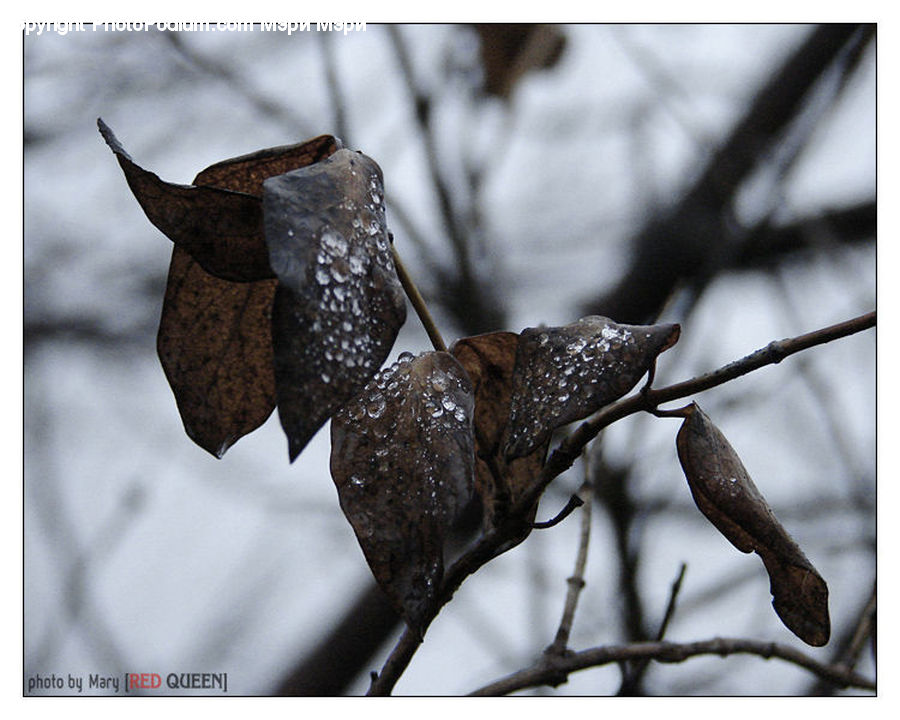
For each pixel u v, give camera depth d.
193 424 0.79
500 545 0.79
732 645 0.89
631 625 1.36
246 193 0.76
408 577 0.75
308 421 0.72
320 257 0.73
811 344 0.76
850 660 0.92
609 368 0.76
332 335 0.73
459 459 0.76
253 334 0.79
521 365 0.77
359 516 0.76
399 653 0.82
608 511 1.40
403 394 0.76
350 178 0.75
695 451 0.78
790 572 0.78
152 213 0.76
